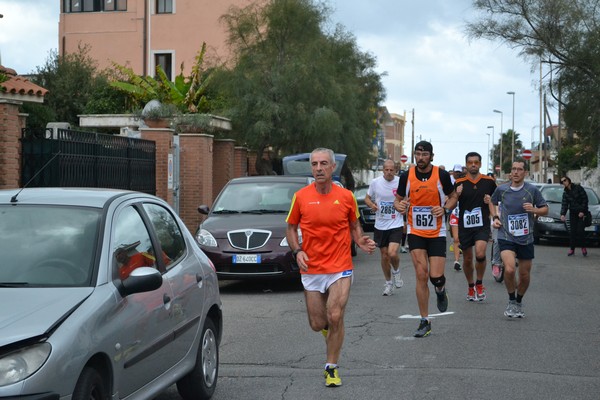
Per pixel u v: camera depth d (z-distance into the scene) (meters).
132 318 6.81
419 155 12.16
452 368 10.12
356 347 11.44
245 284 19.09
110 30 60.34
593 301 16.02
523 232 13.71
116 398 6.52
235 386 9.34
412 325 13.17
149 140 24.16
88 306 6.33
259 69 40.31
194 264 8.69
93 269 6.79
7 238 7.11
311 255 9.33
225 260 17.09
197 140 27.55
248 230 17.23
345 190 9.36
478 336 12.20
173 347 7.74
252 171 40.91
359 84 52.16
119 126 36.50
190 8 59.72
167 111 28.50
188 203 27.56
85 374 6.07
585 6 33.28
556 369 10.05
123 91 41.22
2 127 17.05
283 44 41.38
